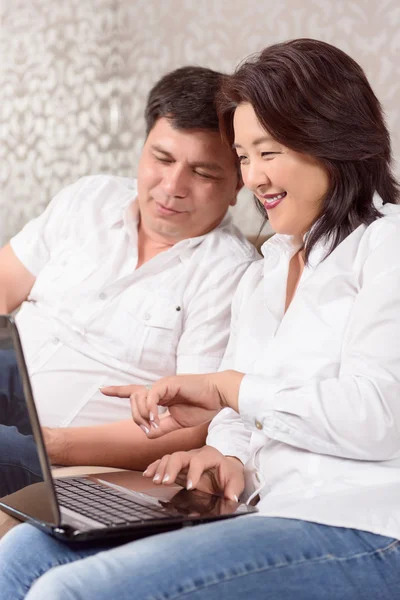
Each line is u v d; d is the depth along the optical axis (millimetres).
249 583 1058
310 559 1102
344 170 1385
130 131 3471
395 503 1170
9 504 1240
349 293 1332
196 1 3121
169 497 1305
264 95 1360
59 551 1128
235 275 1843
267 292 1469
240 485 1354
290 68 1363
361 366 1226
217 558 1061
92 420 1819
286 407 1240
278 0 2848
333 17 2701
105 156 3535
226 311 1825
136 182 2076
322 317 1335
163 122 1802
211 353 1809
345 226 1385
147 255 1916
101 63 3496
